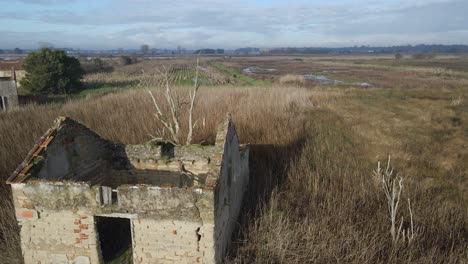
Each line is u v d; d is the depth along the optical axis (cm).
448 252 795
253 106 1741
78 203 616
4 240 784
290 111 1869
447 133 1606
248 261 729
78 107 1839
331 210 920
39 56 3344
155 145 849
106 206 613
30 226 639
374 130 1648
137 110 1694
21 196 623
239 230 824
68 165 721
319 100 2283
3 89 2239
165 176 856
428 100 2334
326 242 775
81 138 756
